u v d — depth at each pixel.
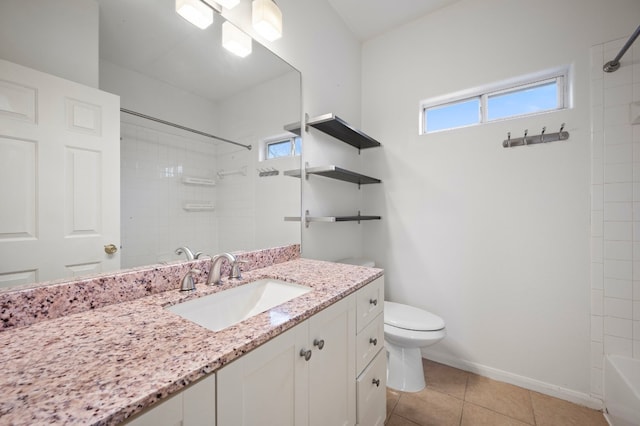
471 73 1.91
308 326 0.81
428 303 2.07
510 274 1.77
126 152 0.92
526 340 1.72
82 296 0.78
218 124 1.24
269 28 1.29
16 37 0.68
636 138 1.44
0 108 0.66
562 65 1.62
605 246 1.51
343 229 2.17
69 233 0.78
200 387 0.51
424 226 2.09
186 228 1.11
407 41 2.19
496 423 1.43
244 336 0.63
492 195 1.83
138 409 0.41
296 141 1.69
